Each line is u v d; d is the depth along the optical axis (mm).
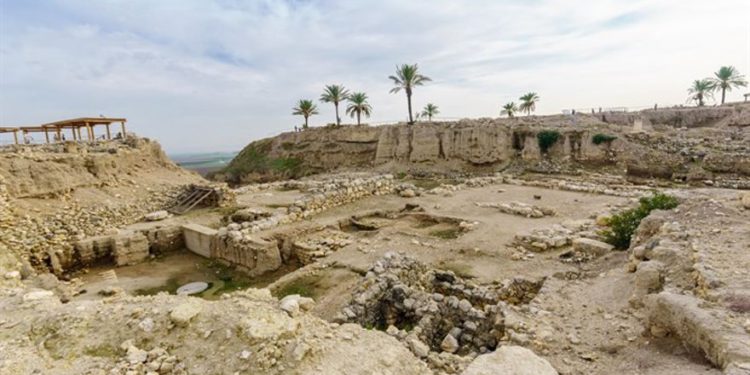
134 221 18922
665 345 5227
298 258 14477
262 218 17719
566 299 7520
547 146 38438
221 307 5797
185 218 19094
